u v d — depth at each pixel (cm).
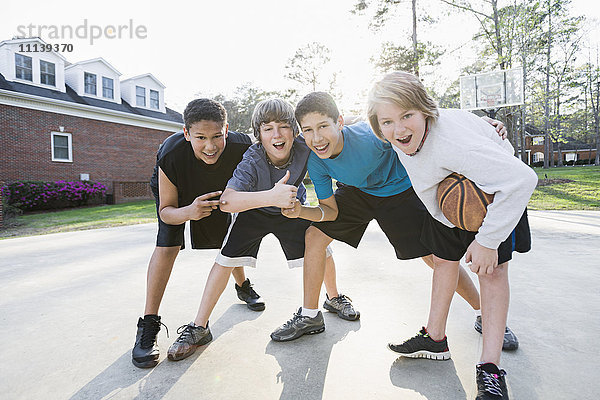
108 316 216
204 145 170
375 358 158
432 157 135
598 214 651
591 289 238
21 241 536
